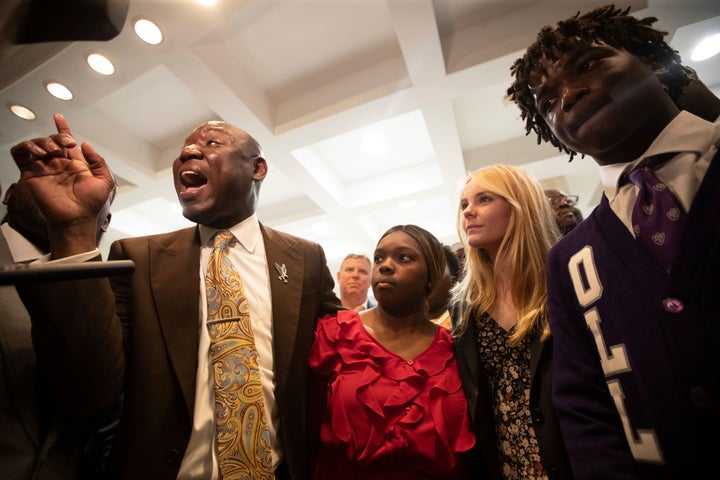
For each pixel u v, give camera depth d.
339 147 3.26
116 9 0.40
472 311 1.02
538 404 0.78
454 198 3.63
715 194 0.52
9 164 1.26
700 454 0.48
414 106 2.30
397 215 4.60
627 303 0.59
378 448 0.81
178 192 0.99
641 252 0.60
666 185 0.60
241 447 0.76
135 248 0.93
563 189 3.51
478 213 1.03
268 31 2.02
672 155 0.60
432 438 0.80
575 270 0.71
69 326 0.66
